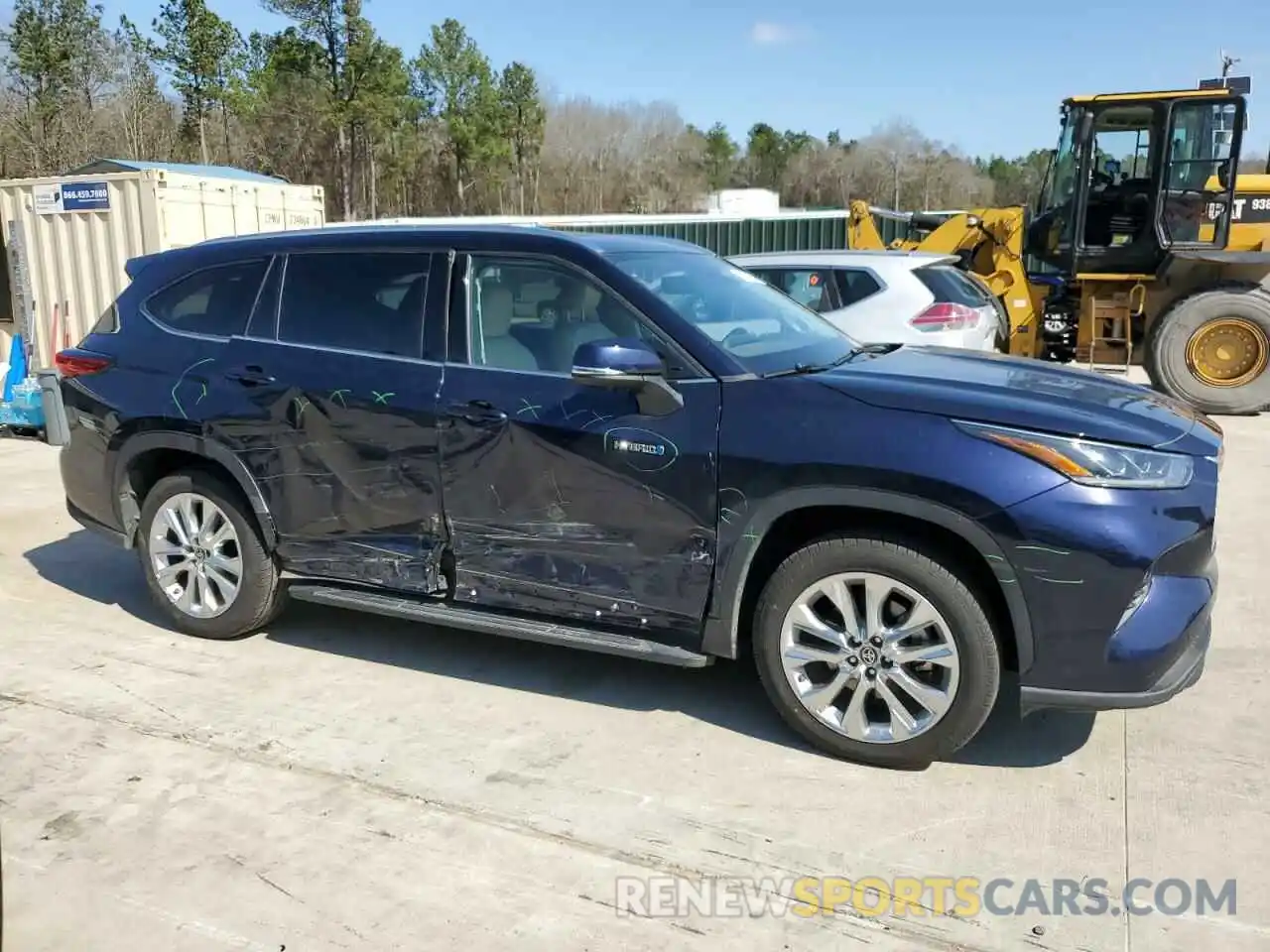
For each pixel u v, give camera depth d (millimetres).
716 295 4305
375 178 58188
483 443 4062
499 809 3410
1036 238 12242
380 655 4723
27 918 2879
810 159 92188
